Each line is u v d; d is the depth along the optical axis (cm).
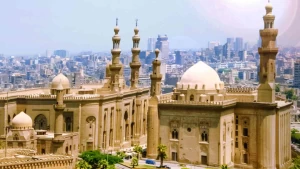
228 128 19962
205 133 19662
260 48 19850
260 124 19775
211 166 19462
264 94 19775
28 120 18912
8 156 13400
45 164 12675
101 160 17875
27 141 18488
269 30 19675
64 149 18612
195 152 19812
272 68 19812
